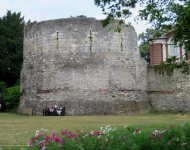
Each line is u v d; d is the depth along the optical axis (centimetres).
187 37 1021
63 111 2112
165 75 2486
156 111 2461
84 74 2198
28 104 2316
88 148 744
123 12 1095
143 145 735
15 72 4528
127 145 729
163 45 3578
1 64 4400
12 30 4706
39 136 838
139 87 2373
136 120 1669
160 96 2486
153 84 2523
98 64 2216
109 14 1118
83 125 1369
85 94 2167
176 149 721
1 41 4512
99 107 2131
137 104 2278
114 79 2222
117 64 2253
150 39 3644
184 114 2244
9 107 3141
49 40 2280
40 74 2281
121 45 2294
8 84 4612
